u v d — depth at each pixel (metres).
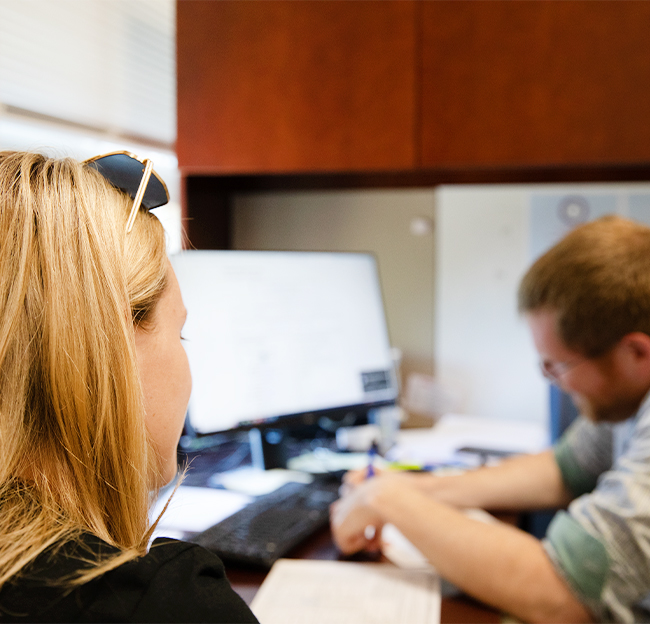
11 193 0.38
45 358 0.37
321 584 0.73
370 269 1.31
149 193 0.46
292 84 1.27
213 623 0.33
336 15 1.25
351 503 0.85
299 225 1.87
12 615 0.31
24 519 0.35
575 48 1.17
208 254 1.03
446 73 1.22
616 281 0.78
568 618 0.68
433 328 2.04
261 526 0.87
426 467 1.21
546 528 1.26
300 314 1.15
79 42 1.57
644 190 2.07
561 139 1.18
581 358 0.82
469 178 1.46
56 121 1.50
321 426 1.44
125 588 0.33
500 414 2.16
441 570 0.73
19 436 0.36
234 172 1.31
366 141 1.25
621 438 0.93
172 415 0.46
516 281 2.11
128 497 0.39
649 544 0.66
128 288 0.41
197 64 1.30
